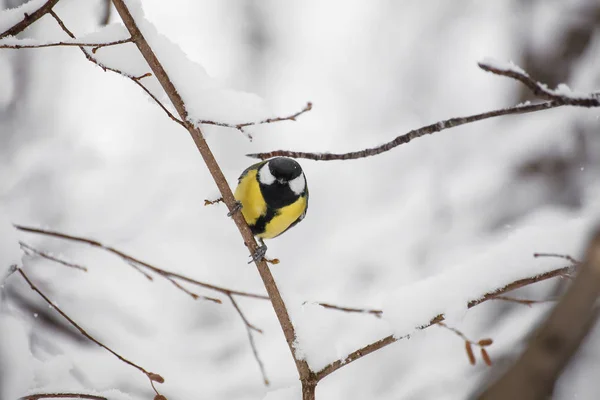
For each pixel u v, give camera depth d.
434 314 4.77
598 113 4.16
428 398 8.20
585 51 11.98
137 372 8.18
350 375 9.02
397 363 8.97
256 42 16.95
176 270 10.66
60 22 4.50
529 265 4.80
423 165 12.57
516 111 3.93
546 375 2.56
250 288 10.96
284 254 12.10
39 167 11.16
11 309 7.55
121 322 9.23
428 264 10.99
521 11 12.88
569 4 12.25
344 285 11.06
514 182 11.39
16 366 4.40
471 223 11.27
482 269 4.89
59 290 8.75
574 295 2.57
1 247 4.38
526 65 12.46
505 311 8.80
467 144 12.42
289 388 5.41
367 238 11.58
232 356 9.91
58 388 5.10
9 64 10.91
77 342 8.45
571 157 11.13
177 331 10.15
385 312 4.89
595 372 7.21
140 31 4.47
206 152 4.97
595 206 4.71
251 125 4.71
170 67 4.81
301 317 5.15
